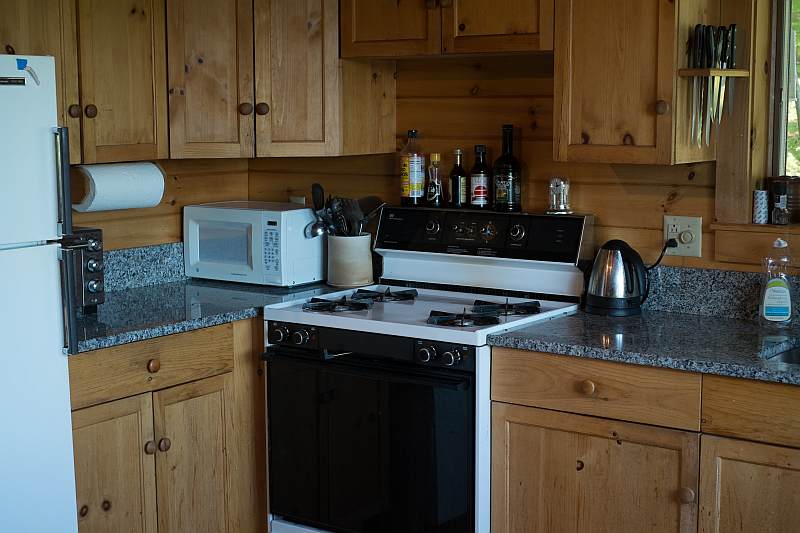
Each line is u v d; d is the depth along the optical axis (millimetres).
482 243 3273
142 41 3117
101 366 2750
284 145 3406
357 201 3506
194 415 3031
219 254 3604
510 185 3268
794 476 2350
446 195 3502
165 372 2928
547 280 3213
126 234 3512
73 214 3342
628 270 3025
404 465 2898
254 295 3381
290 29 3371
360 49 3363
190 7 3227
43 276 2561
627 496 2600
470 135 3432
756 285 2914
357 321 2922
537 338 2693
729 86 2908
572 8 2896
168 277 3641
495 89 3355
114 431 2805
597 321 2938
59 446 2633
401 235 3451
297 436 3141
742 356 2469
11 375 2512
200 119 3275
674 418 2502
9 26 2754
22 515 2568
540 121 3270
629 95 2826
